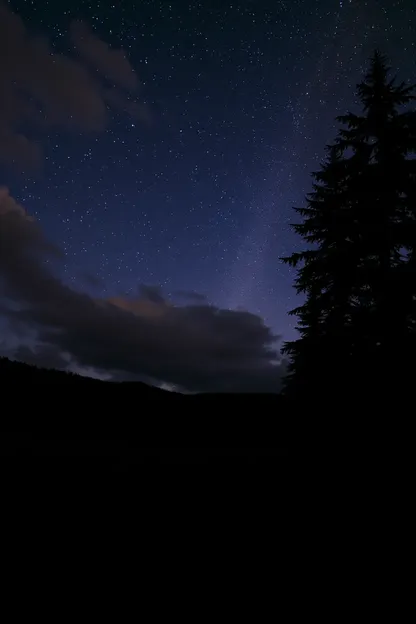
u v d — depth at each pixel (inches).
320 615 160.4
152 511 260.5
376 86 505.4
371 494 307.1
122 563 192.1
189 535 230.4
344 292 494.0
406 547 224.4
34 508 243.4
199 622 151.8
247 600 169.3
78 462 364.2
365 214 487.2
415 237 453.1
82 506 255.8
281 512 275.3
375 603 169.8
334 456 401.4
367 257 493.0
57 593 163.2
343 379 479.5
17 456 365.1
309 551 218.5
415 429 394.3
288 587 181.6
